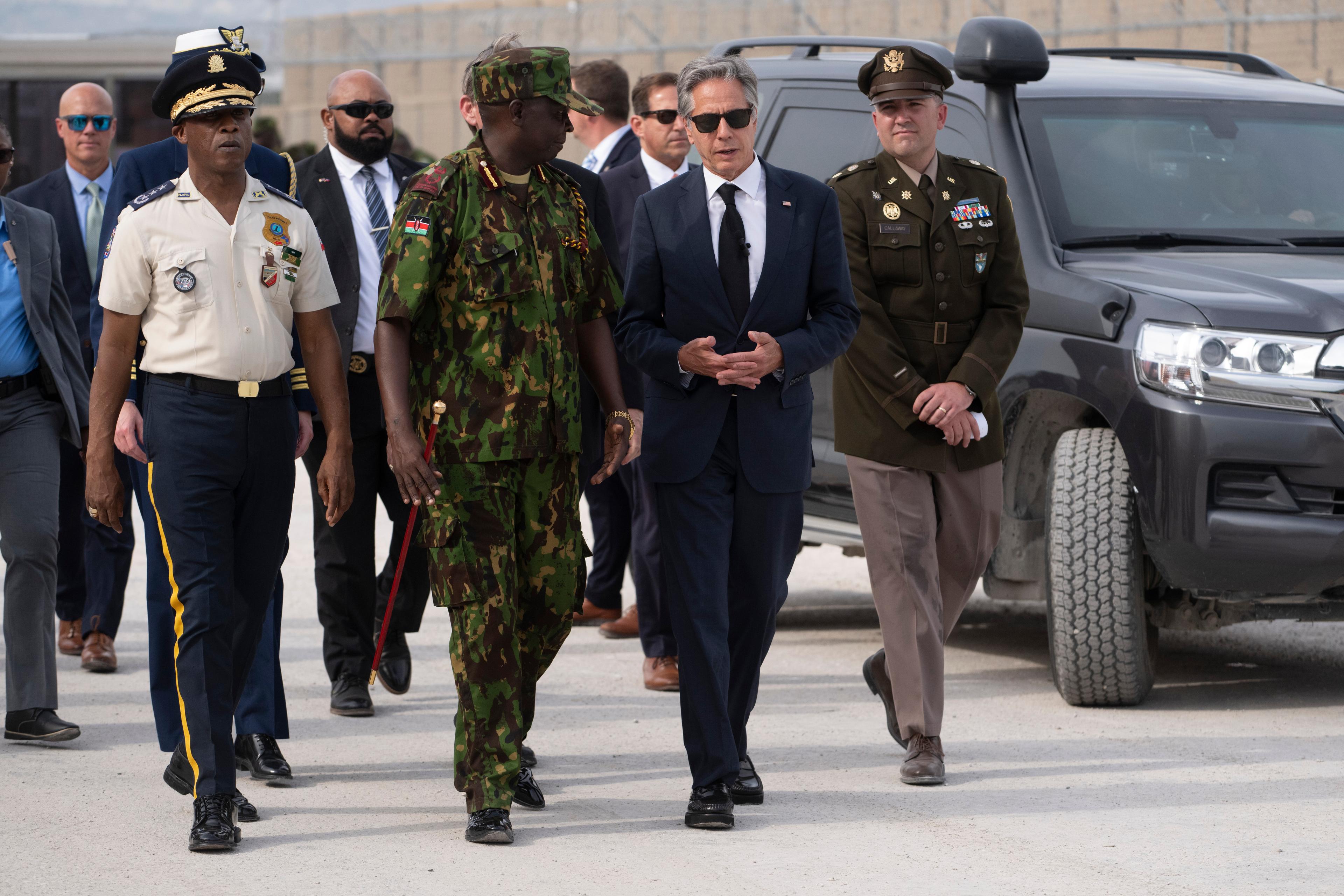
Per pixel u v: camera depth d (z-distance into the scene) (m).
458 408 11.11
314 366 11.80
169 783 12.01
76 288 18.30
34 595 14.30
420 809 12.22
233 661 11.56
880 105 12.93
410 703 15.96
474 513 11.23
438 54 60.94
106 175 18.67
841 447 13.02
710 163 11.88
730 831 11.58
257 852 11.11
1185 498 14.42
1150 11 43.66
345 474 11.82
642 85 17.67
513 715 11.39
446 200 11.10
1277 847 11.14
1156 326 14.71
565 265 11.41
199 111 11.03
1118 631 14.95
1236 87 18.62
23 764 13.60
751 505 11.73
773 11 52.84
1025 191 16.45
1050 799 12.35
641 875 10.55
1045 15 45.69
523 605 11.84
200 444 11.20
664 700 16.06
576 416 11.45
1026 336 15.70
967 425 12.72
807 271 11.91
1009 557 16.36
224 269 11.25
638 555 16.47
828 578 23.58
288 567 23.94
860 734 14.59
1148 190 16.95
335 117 15.33
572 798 12.55
